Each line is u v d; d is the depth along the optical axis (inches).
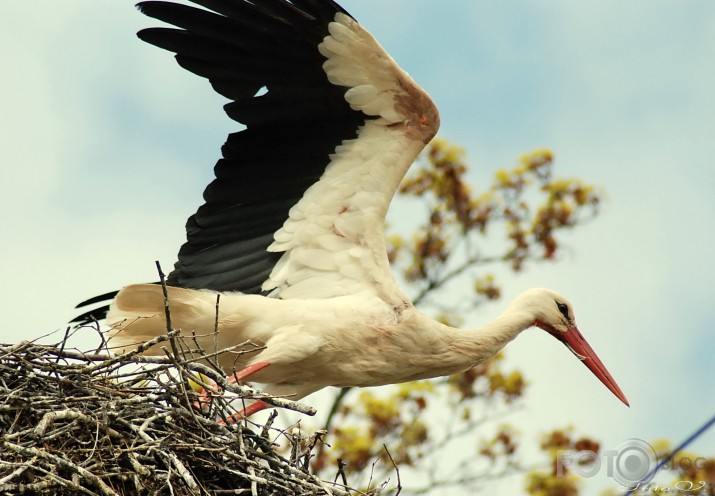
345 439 741.3
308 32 543.2
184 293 519.8
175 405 458.0
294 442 471.5
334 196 554.3
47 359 460.8
